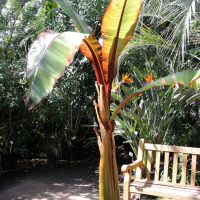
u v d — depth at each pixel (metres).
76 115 4.86
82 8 3.81
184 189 2.23
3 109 4.21
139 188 2.25
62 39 1.43
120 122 3.17
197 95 2.66
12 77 3.99
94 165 4.50
